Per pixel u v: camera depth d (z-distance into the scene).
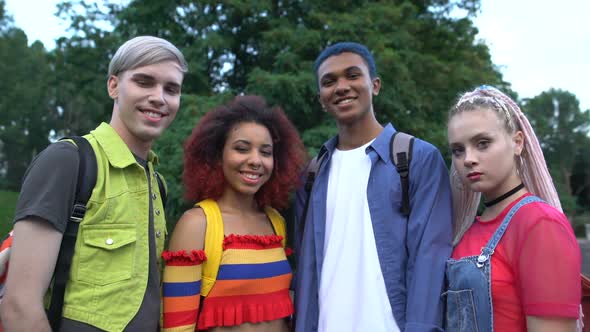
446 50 11.38
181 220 2.32
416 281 2.17
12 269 1.68
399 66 7.82
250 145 2.43
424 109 9.50
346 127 2.73
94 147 1.93
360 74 2.64
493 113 2.07
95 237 1.83
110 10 11.86
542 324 1.76
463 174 2.15
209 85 9.27
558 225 1.84
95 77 11.91
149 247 2.04
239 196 2.51
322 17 8.39
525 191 2.12
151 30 9.65
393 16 8.91
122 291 1.84
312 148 7.31
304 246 2.57
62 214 1.76
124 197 1.94
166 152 7.55
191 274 2.15
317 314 2.45
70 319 1.75
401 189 2.38
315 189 2.65
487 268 1.97
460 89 9.67
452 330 2.03
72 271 1.79
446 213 2.29
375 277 2.31
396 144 2.50
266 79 7.62
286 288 2.43
